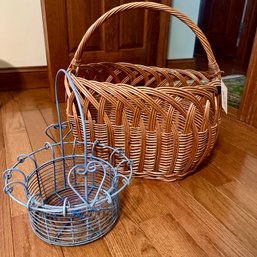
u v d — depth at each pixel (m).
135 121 0.64
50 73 1.27
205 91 0.64
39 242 0.54
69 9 1.23
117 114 0.65
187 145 0.66
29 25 1.37
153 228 0.58
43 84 1.50
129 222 0.60
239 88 1.64
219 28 2.58
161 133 0.65
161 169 0.71
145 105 0.63
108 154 0.70
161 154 0.68
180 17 0.72
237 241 0.56
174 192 0.70
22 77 1.45
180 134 0.65
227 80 1.82
